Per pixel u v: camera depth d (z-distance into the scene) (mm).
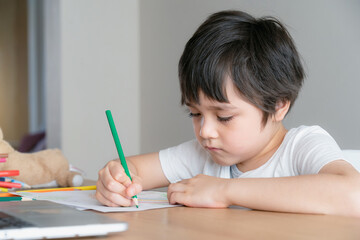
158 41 2361
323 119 1568
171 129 2266
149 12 2424
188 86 833
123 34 2557
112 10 2596
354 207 651
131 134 2520
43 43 3467
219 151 864
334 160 783
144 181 1095
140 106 2486
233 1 1899
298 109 1656
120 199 713
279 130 976
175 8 2236
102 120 2594
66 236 456
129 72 2533
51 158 1123
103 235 482
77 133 2668
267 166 944
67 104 2695
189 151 1122
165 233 494
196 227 529
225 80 799
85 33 2664
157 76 2369
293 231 508
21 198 769
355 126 1456
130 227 528
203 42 835
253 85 816
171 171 1114
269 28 888
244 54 820
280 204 662
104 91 2609
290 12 1676
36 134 3275
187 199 721
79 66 2672
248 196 685
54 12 2748
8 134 3590
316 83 1592
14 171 945
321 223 561
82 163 2648
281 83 865
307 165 842
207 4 2033
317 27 1583
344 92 1492
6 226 436
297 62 930
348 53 1479
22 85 3582
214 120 833
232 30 846
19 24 3578
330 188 667
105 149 2578
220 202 701
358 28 1444
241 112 817
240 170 996
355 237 477
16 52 3600
